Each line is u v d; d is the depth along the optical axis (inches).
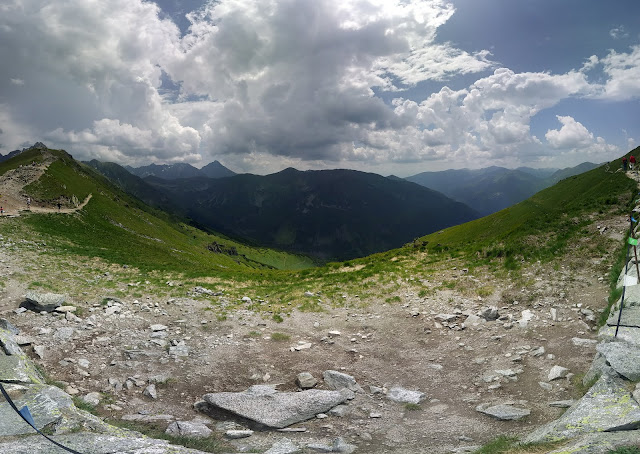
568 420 356.2
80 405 452.8
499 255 1172.5
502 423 440.1
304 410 484.4
